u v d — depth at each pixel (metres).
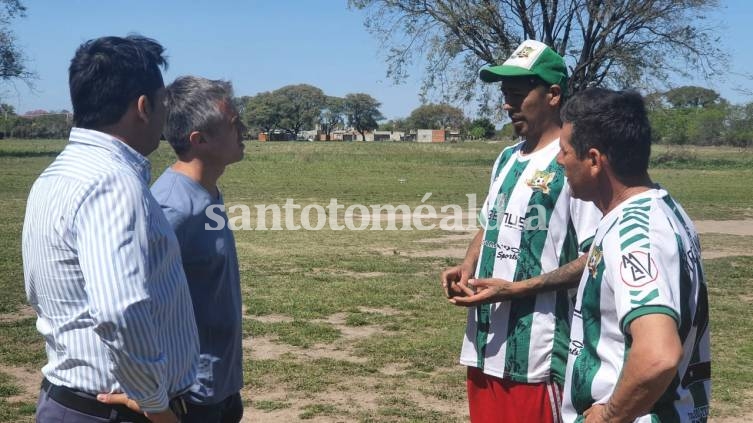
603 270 2.18
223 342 3.04
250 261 11.44
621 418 2.01
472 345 3.46
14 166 34.03
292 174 31.78
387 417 5.15
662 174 33.69
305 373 6.05
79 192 2.26
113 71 2.39
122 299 2.19
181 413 2.61
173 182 2.97
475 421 3.52
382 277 10.23
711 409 5.39
